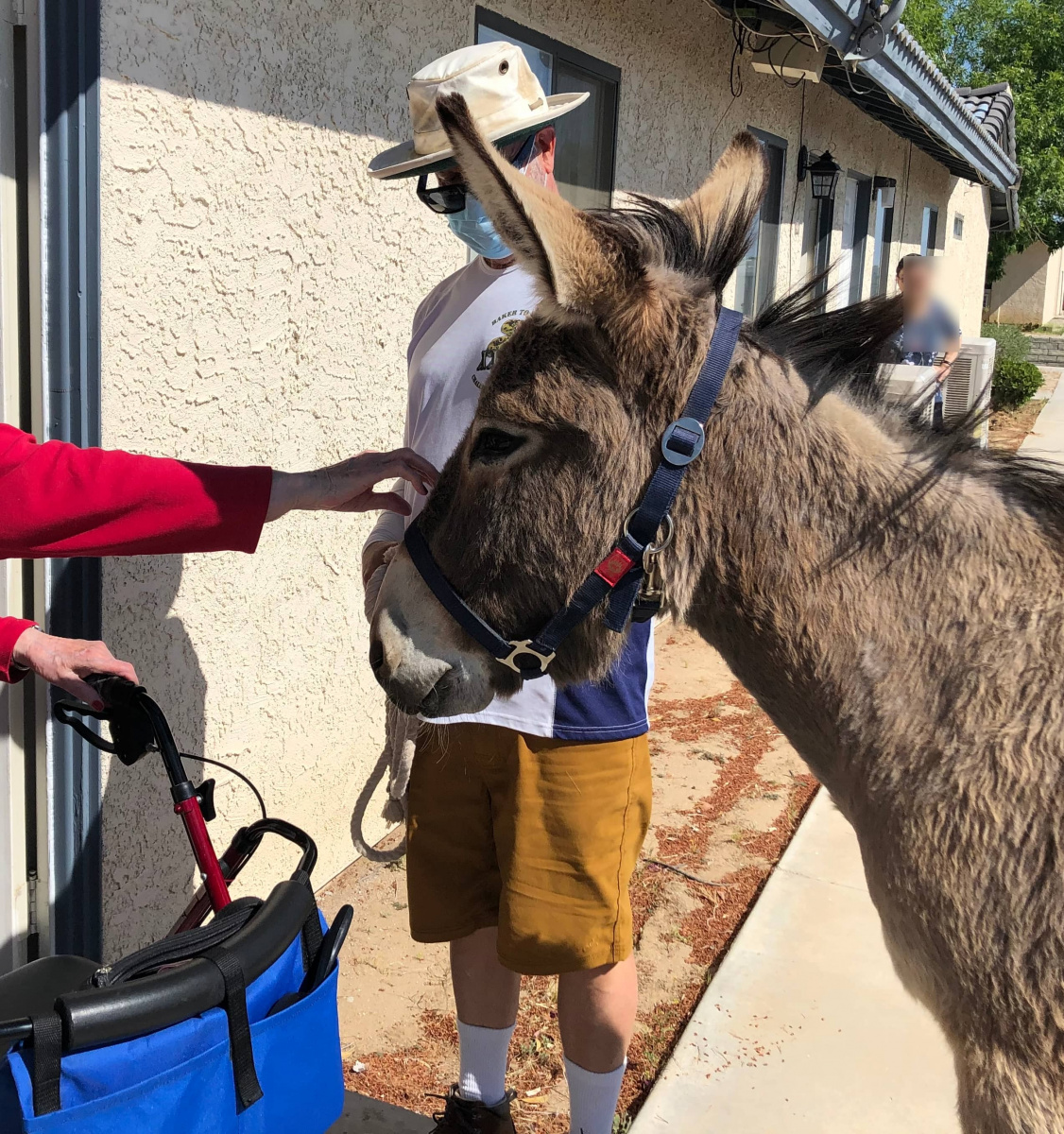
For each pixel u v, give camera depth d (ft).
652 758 16.16
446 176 6.97
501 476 5.69
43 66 7.42
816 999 10.12
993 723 5.20
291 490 6.59
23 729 8.15
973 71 82.53
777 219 25.73
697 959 10.99
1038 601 5.31
